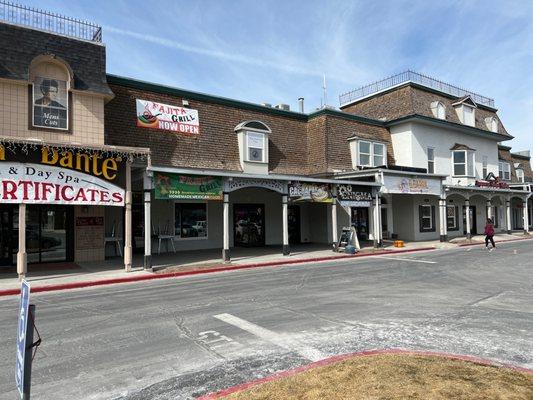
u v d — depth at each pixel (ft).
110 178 42.55
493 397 12.31
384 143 81.71
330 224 76.33
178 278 40.70
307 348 18.65
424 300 28.71
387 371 14.64
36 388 14.78
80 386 14.93
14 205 46.11
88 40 47.55
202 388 14.60
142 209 59.11
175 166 57.47
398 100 88.48
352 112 98.58
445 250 67.46
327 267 47.50
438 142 89.81
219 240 67.15
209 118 63.31
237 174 51.03
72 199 40.32
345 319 23.61
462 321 23.02
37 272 42.01
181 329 21.88
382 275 40.63
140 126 55.67
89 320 24.02
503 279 37.58
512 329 21.38
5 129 41.52
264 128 67.46
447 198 93.91
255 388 13.80
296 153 74.59
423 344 18.97
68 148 40.04
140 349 18.81
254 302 28.35
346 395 12.73
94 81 46.85
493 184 97.60
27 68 42.47
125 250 43.06
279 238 75.56
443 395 12.46
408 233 83.92
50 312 26.27
